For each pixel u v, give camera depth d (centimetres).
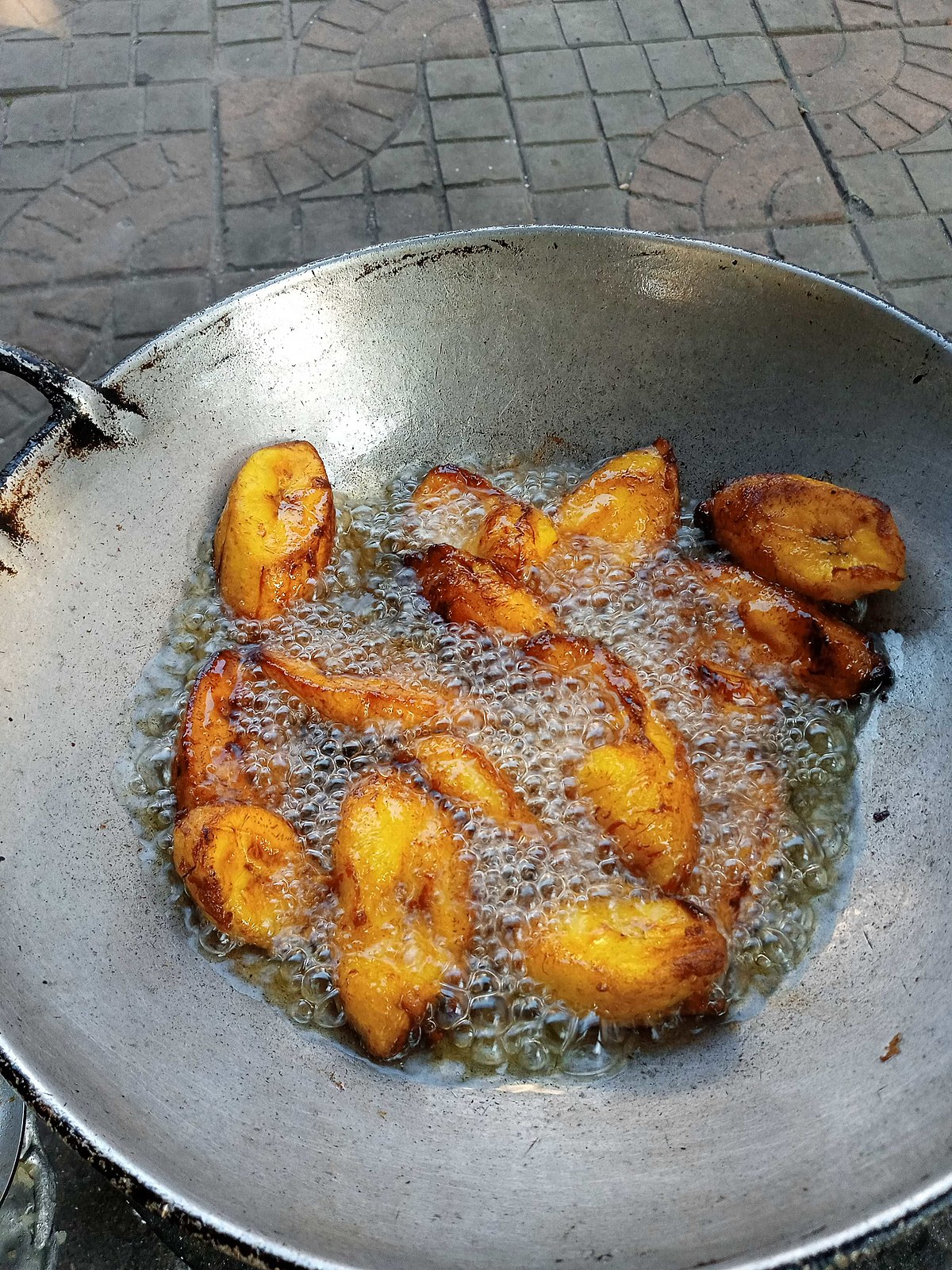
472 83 82
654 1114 31
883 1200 27
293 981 34
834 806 38
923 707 39
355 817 34
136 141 78
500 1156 31
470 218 74
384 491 46
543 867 36
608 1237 28
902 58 84
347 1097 32
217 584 41
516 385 45
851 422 41
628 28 86
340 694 37
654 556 43
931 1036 31
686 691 40
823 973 34
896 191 75
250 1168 29
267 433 43
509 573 41
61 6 87
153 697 39
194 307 69
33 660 36
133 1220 39
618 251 42
